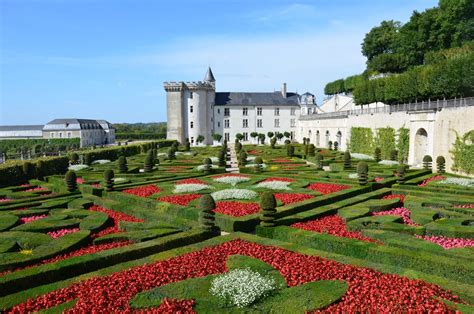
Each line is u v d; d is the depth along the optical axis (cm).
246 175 3559
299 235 1669
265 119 11888
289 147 5575
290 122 12019
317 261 1342
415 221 1903
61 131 13062
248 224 1923
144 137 15300
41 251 1482
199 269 1292
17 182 3378
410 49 7969
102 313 989
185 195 2541
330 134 8400
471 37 7031
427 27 7550
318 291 1095
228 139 11781
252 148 8019
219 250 1484
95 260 1356
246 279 1120
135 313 998
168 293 1098
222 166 4366
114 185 2952
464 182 2916
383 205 2169
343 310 995
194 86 11106
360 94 6931
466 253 1388
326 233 1678
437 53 5988
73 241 1590
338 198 2422
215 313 1002
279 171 3706
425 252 1385
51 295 1097
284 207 2127
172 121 11062
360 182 2833
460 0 6850
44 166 3784
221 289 1098
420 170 3681
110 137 15975
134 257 1464
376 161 4725
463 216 1927
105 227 1927
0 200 2616
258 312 1005
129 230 1834
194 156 5906
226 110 11725
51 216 2012
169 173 3725
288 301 1044
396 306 996
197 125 11212
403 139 5044
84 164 4928
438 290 1098
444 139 4150
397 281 1153
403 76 5531
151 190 2742
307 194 2541
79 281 1194
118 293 1098
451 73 4541
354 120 6894
